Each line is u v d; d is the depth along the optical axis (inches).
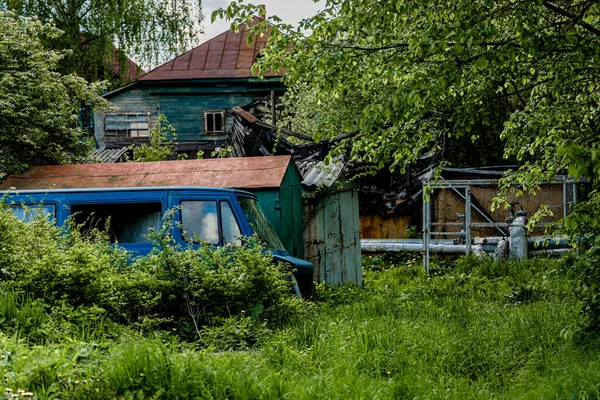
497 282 571.5
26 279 307.1
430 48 303.7
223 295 349.1
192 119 1485.0
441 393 234.4
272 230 446.6
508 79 393.1
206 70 1481.3
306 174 610.9
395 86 356.8
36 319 274.4
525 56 348.5
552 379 255.9
